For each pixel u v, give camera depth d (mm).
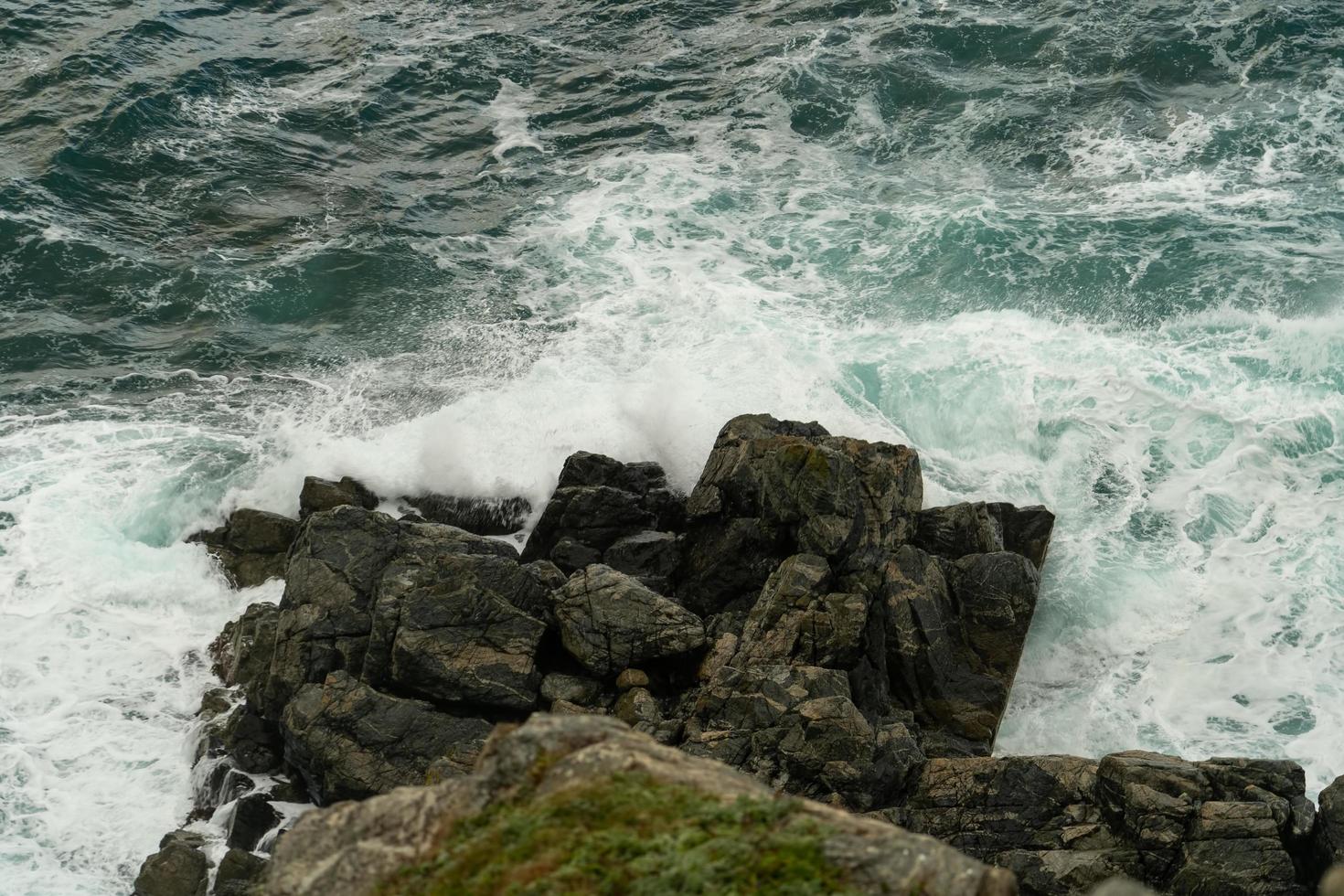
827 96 45875
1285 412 30781
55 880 22656
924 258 37344
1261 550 28078
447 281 38344
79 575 28891
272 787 24406
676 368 33062
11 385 34469
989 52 47750
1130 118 43406
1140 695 25641
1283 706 24953
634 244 39031
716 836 11289
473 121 46250
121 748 25312
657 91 47219
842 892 10578
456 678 24047
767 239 38875
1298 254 36156
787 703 23031
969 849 21766
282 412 33531
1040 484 30094
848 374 32844
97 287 38062
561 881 11031
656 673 25094
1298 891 20125
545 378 33469
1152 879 20750
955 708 24938
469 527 30547
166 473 31281
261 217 41281
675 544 27906
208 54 48906
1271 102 43375
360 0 53688
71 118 44375
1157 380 31938
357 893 11586
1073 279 35906
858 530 26469
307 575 25766
